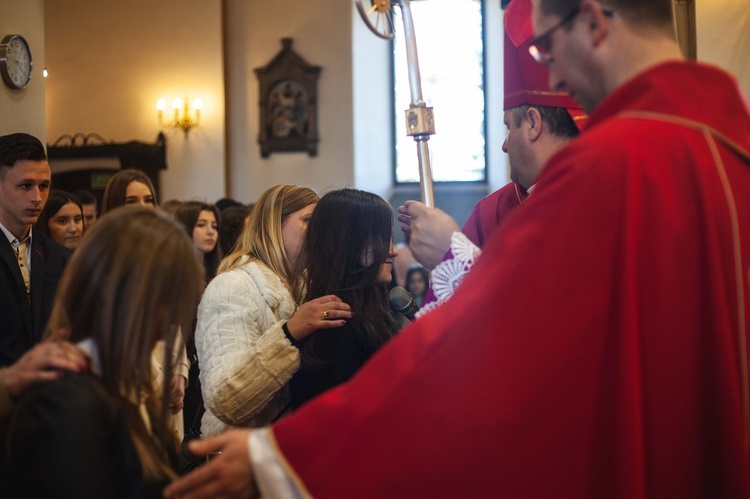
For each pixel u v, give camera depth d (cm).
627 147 106
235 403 187
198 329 207
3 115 463
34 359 122
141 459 121
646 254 104
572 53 120
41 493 114
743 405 103
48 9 969
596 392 103
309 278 198
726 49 568
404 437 104
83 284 128
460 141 1077
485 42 1070
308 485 105
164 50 942
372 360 110
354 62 928
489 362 103
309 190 236
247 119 946
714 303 103
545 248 104
